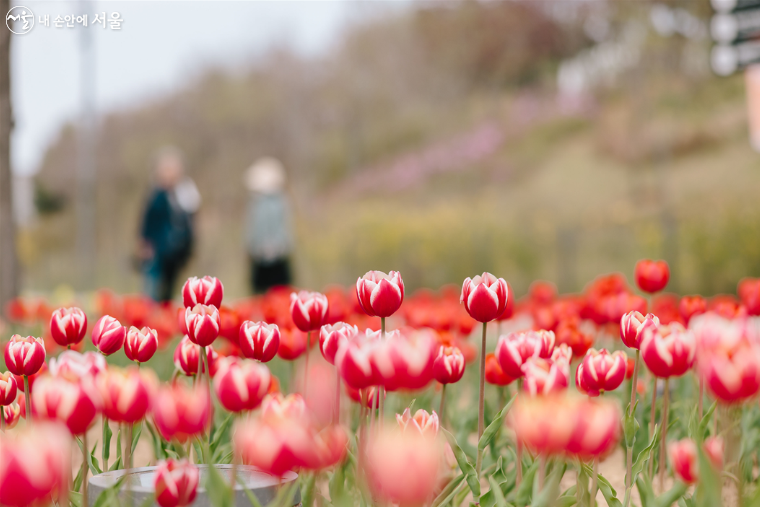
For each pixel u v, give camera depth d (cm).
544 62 3522
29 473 95
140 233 943
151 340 199
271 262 1009
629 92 2731
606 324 329
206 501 144
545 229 1808
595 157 2817
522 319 546
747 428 247
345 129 4138
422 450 97
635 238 1600
